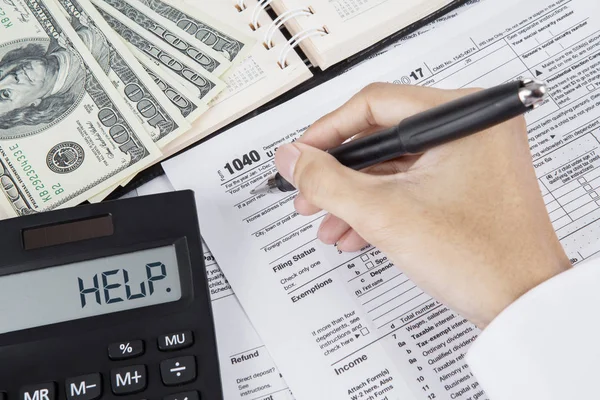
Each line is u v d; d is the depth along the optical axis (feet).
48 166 1.94
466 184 1.54
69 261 1.58
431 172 1.55
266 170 1.94
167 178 1.98
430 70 2.04
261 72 2.06
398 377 1.70
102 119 1.99
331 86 2.03
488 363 1.47
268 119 2.00
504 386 1.45
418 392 1.68
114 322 1.55
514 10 2.09
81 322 1.55
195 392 1.51
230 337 1.76
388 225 1.51
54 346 1.53
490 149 1.55
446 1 2.08
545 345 1.41
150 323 1.56
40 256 1.58
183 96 2.01
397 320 1.76
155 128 1.98
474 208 1.52
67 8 2.10
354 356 1.72
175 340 1.54
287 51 2.03
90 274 1.58
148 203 1.64
